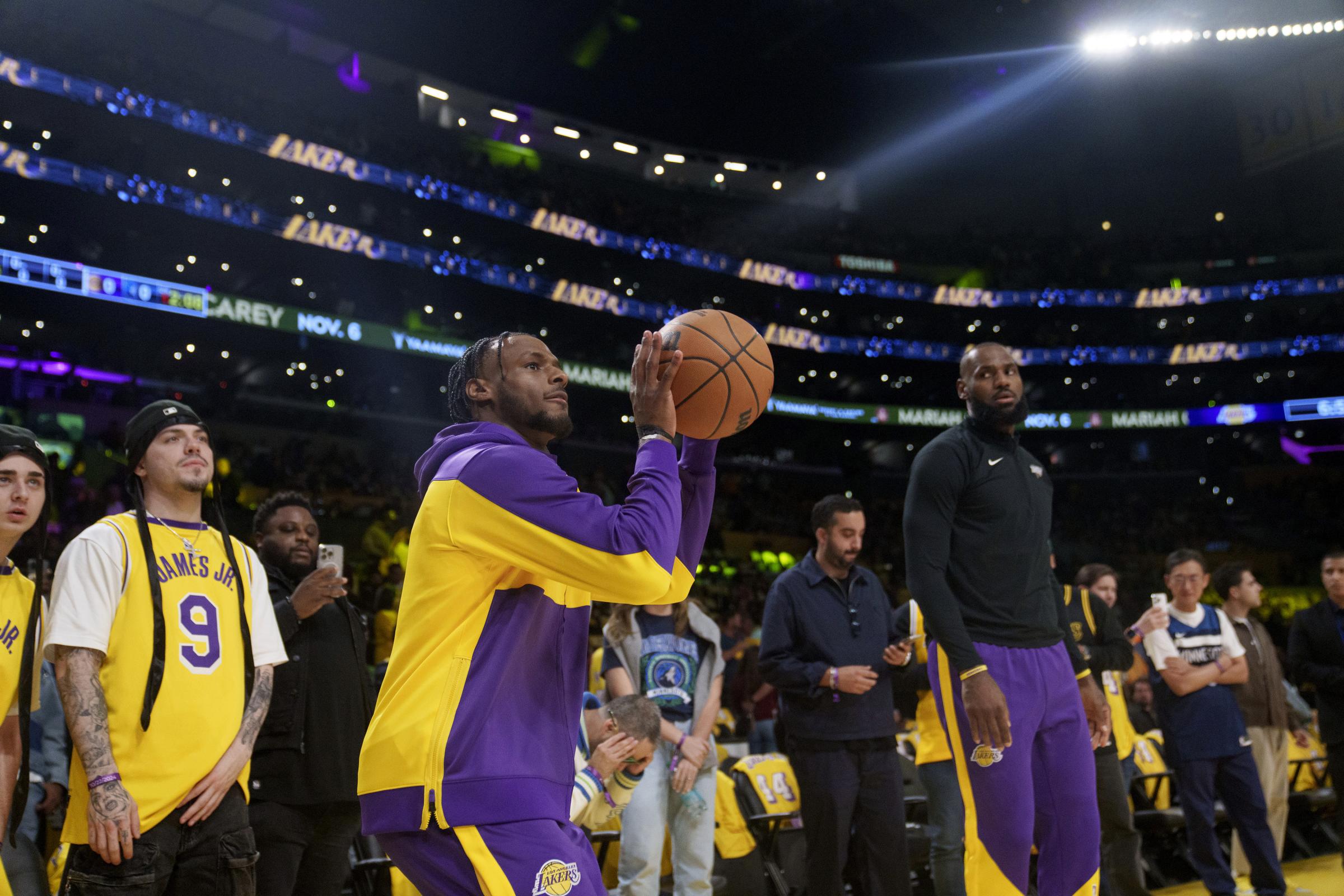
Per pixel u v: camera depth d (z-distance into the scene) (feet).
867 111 107.45
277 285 79.46
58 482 52.42
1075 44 95.61
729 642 24.81
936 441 10.82
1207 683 18.94
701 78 102.37
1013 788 10.12
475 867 6.17
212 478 10.49
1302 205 104.06
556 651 6.98
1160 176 108.68
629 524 6.47
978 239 109.81
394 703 6.54
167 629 9.40
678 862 15.21
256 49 82.43
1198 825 18.71
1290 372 104.06
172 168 71.00
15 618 9.40
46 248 65.16
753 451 106.32
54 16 72.95
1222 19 86.12
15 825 9.34
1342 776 19.42
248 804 10.54
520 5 90.22
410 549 6.98
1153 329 107.04
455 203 83.56
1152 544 94.68
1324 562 19.97
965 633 10.10
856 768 14.94
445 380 87.20
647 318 94.94
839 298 103.24
